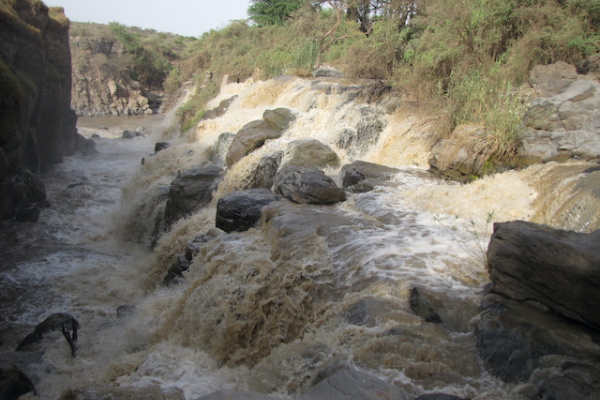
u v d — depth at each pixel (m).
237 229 9.73
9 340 9.33
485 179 9.44
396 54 16.36
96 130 35.50
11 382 6.44
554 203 7.91
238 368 6.23
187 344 7.10
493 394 4.52
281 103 18.62
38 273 12.23
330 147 13.23
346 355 5.16
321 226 8.30
